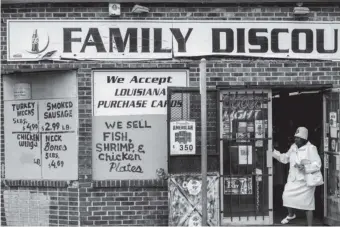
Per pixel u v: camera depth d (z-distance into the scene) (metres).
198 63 9.09
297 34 9.20
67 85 9.12
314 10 9.22
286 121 11.96
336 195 9.18
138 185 9.02
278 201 11.35
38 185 9.20
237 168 9.23
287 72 9.20
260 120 9.25
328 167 9.48
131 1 8.96
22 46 9.09
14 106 9.42
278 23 9.17
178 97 8.73
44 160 9.27
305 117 11.23
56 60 9.04
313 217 10.09
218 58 9.12
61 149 9.16
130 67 9.03
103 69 9.05
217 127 8.89
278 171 11.30
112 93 9.08
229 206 9.20
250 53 9.15
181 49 9.09
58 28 9.04
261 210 9.25
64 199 9.09
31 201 9.28
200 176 8.42
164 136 9.12
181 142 8.56
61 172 9.15
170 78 9.14
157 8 9.06
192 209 8.39
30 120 9.34
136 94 9.10
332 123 9.31
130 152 9.09
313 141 10.70
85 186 8.99
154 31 9.05
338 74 9.25
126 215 9.05
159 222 9.07
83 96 9.00
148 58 9.05
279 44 9.20
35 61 9.08
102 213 9.02
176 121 8.56
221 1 9.05
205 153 7.05
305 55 9.21
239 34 9.13
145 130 9.11
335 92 9.16
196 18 9.09
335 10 9.25
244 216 9.22
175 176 8.40
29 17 9.06
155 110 9.12
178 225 8.38
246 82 9.14
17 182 9.30
